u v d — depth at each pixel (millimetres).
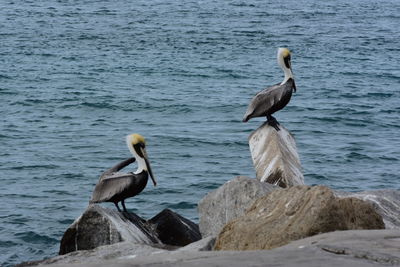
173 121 38656
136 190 14062
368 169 29438
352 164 30141
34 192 25500
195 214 23641
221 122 38438
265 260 7621
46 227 22016
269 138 14875
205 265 7488
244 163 30125
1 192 25406
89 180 27172
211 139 34219
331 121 39062
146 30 75125
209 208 13141
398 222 12898
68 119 38531
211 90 48094
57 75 51625
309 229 9820
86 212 12648
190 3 101438
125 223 13062
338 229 9891
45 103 42281
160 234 13484
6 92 45000
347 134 36000
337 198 10250
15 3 93562
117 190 13891
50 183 26625
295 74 54500
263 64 58812
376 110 42312
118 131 35938
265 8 98875
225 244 10195
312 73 55188
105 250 10797
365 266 7383
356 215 10164
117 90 47000
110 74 53031
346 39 74000
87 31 73188
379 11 102438
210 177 27844
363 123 38781
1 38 66625
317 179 28047
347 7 105875
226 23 82125
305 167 29500
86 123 37656
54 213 23297
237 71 55500
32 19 80062
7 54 59062
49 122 37531
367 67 58906
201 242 10547
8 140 33188
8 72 51719
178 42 68500
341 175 28562
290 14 93312
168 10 92500
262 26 80812
